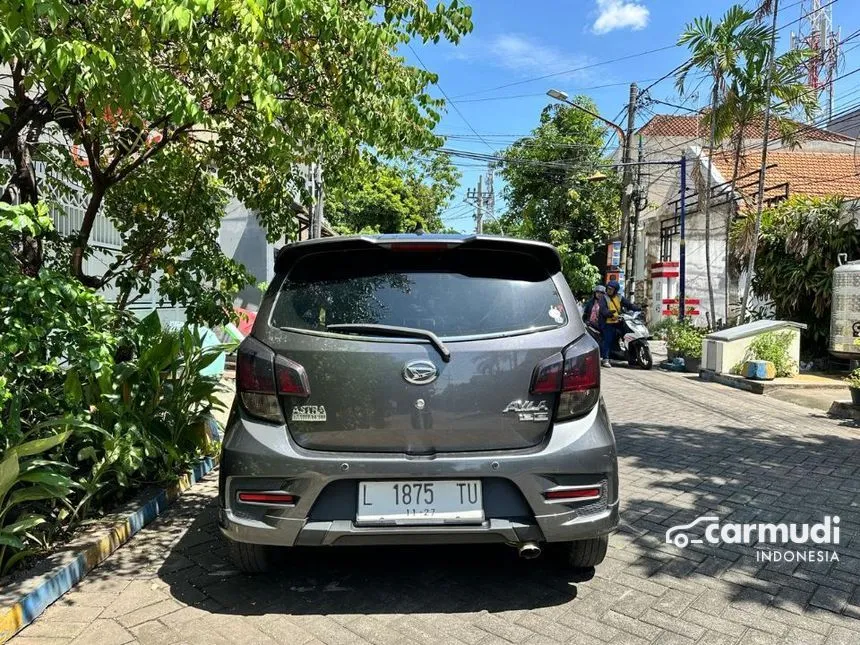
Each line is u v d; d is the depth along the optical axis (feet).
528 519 9.09
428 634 9.04
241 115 15.24
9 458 9.32
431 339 9.20
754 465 17.76
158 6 8.35
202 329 22.03
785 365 33.63
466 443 9.14
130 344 14.15
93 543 11.27
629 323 41.68
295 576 10.80
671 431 22.13
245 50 10.22
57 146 17.33
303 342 9.34
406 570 11.05
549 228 85.10
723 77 41.68
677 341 41.50
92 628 9.11
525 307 9.71
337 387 9.11
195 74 12.25
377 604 9.88
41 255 15.64
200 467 16.43
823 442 20.67
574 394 9.35
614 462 9.48
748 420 24.30
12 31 8.30
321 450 9.16
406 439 9.09
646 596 10.20
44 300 9.91
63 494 10.37
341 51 12.99
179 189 17.83
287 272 10.18
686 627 9.29
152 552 11.80
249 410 9.41
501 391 9.17
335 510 9.04
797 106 41.52
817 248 38.63
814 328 39.81
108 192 17.75
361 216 83.25
